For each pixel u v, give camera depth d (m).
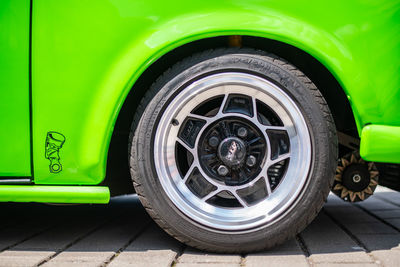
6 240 1.89
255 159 1.71
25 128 1.69
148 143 1.69
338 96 1.87
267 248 1.70
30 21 1.68
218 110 1.73
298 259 1.65
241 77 1.69
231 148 1.70
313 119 1.69
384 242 1.82
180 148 1.79
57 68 1.68
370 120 1.67
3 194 1.71
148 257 1.69
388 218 2.19
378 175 1.98
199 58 1.71
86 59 1.67
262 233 1.68
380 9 1.66
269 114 1.77
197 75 1.69
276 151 1.71
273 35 1.65
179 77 1.70
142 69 1.67
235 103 1.72
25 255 1.72
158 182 1.69
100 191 1.71
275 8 1.66
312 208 1.69
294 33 1.65
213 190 1.72
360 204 2.55
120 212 2.37
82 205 2.56
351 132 1.96
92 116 1.68
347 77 1.66
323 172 1.68
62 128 1.69
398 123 1.68
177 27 1.66
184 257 1.69
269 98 1.70
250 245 1.69
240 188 1.70
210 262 1.64
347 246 1.78
